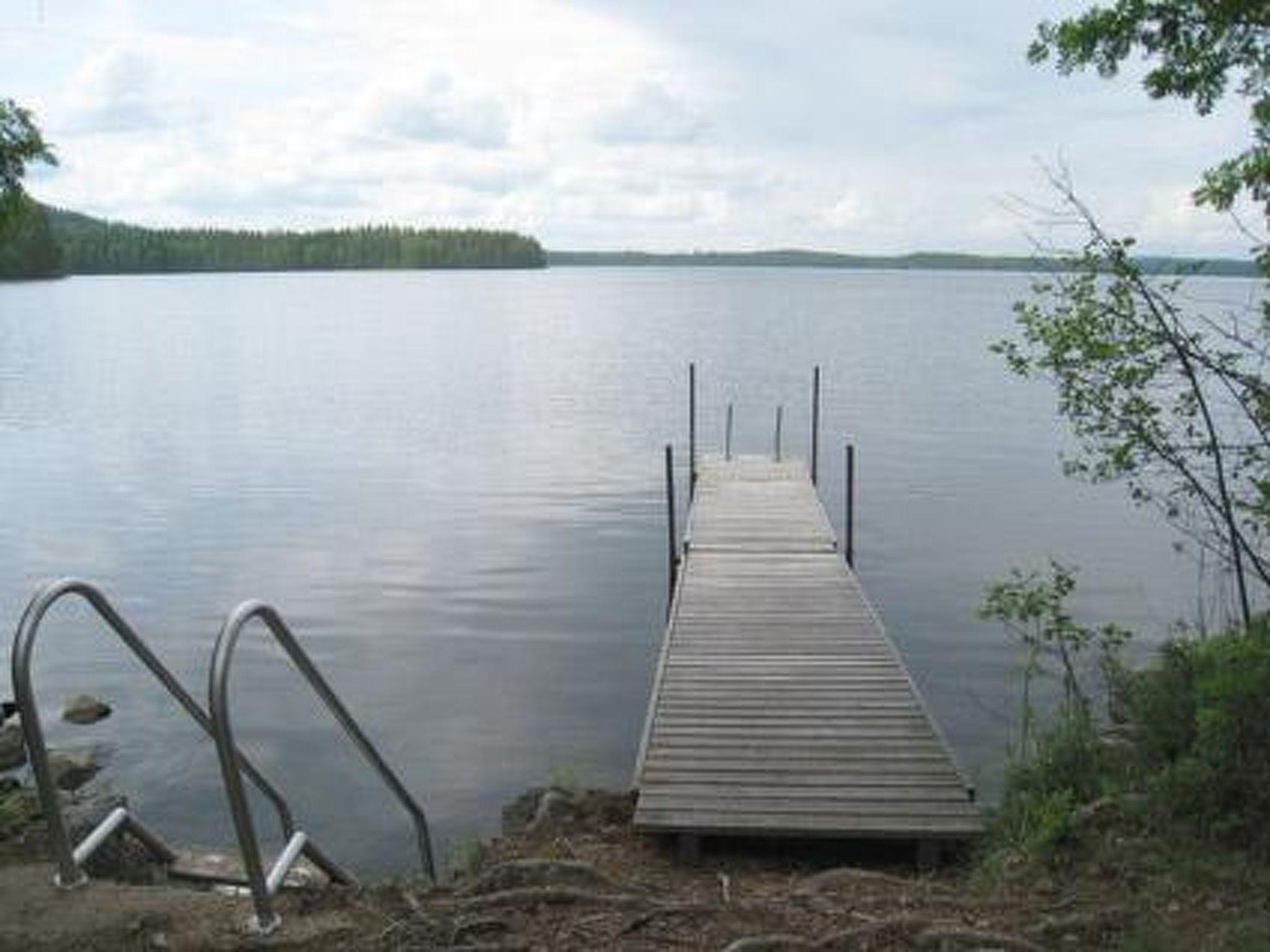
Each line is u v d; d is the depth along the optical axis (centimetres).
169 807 1068
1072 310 604
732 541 1659
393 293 15988
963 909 446
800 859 692
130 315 10131
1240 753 505
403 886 463
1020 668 1411
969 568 1942
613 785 1091
